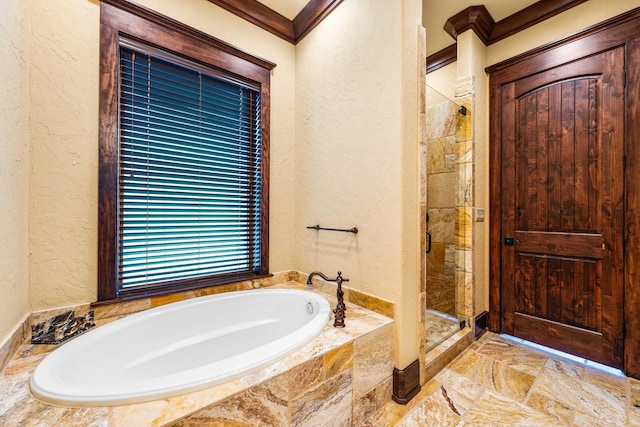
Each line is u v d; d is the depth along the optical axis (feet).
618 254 5.50
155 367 4.59
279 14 6.77
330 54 6.13
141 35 4.95
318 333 4.16
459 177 7.12
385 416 4.30
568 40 6.14
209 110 6.04
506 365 5.79
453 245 7.19
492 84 7.47
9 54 3.38
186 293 5.53
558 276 6.32
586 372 5.51
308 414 3.47
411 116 4.75
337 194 5.96
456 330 6.77
